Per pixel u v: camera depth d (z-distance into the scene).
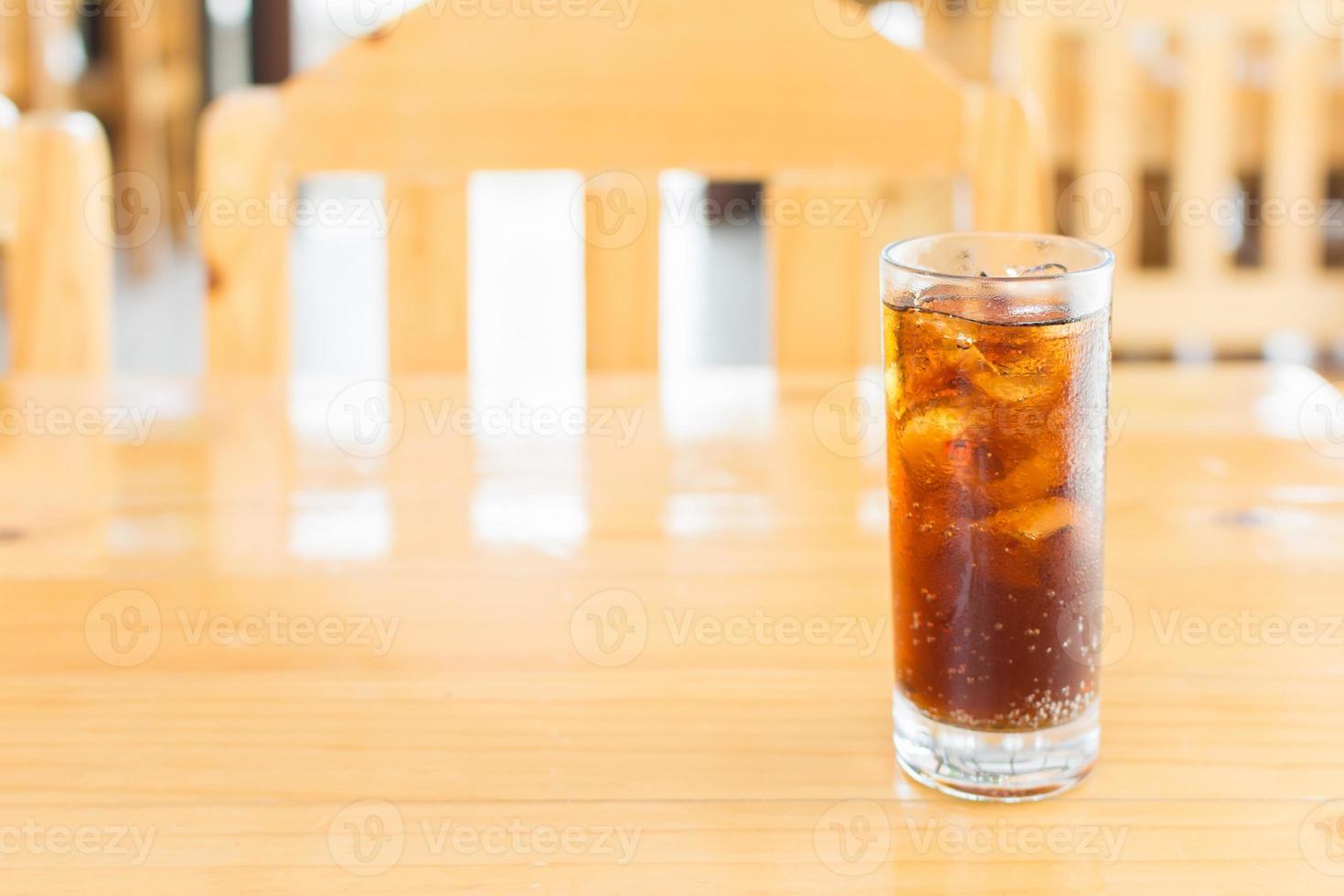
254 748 0.88
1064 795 0.85
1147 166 2.90
